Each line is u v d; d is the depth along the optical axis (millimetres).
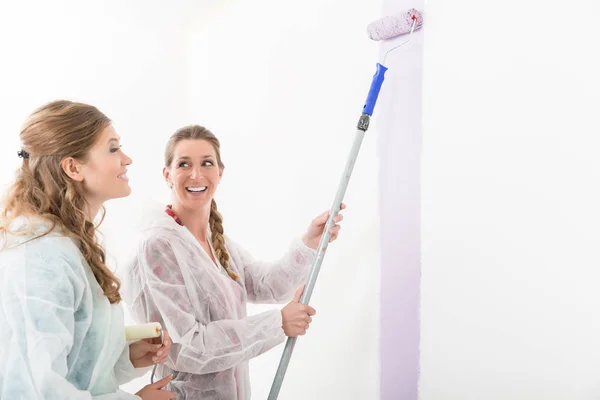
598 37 860
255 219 1752
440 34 1127
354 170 1361
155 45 2107
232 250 1452
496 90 1016
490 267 1018
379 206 1282
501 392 995
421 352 1152
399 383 1217
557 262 910
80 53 1919
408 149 1209
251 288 1442
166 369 1220
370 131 1316
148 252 1143
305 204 1539
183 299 1132
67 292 813
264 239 1703
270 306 1788
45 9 1800
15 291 787
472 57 1062
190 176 1272
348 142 1392
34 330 764
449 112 1104
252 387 1743
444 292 1104
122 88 2025
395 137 1243
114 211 2008
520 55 977
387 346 1250
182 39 2168
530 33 962
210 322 1157
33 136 905
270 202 1684
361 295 1329
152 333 942
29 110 1775
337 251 1402
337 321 1399
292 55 1611
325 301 1437
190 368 1115
